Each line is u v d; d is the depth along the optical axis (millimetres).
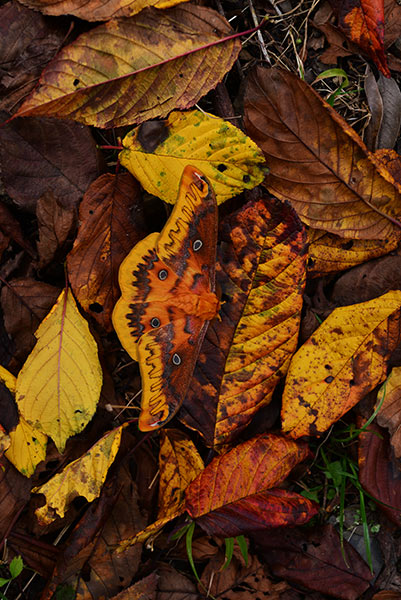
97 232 493
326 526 527
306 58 528
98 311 502
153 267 462
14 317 502
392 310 501
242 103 518
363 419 521
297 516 498
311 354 502
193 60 489
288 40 525
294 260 494
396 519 523
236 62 518
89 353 493
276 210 490
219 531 491
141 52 483
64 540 519
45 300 503
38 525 512
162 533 521
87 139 492
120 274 464
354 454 530
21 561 494
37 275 511
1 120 486
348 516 538
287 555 521
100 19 482
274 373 504
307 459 532
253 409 506
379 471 521
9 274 506
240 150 488
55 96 479
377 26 509
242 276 496
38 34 490
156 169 491
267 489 500
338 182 500
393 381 513
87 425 514
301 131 494
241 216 492
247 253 494
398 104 527
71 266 493
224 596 521
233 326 499
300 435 504
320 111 490
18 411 495
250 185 491
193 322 464
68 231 493
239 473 497
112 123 487
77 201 495
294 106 491
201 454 523
